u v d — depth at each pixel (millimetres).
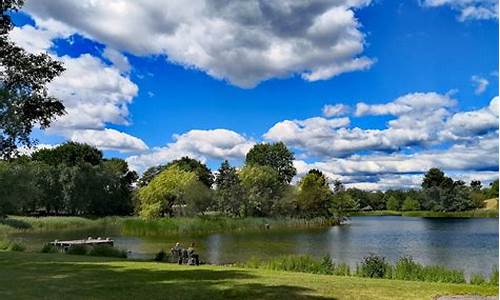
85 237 57062
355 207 154000
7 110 30047
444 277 20703
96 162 118125
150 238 55688
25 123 31812
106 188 101062
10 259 23750
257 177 87562
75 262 22688
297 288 14359
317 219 84312
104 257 26969
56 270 19062
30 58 31031
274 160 132500
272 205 86812
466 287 14836
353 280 16312
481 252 41500
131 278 16672
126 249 44125
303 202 88438
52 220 76375
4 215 70938
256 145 136000
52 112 32500
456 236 58875
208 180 144875
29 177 71375
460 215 132125
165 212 84625
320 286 14758
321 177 99125
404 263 21984
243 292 13680
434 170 149625
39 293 13539
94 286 14789
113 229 70500
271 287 14539
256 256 39125
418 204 149375
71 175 93812
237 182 88000
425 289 14344
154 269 19688
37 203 91812
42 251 31672
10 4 27188
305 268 23703
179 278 16719
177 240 53156
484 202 144375
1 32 27750
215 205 85188
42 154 113875
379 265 21891
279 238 55719
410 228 75250
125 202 104188
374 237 56938
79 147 117188
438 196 142625
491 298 13039
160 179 83188
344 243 49750
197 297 13008
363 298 12875
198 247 46031
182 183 82875
